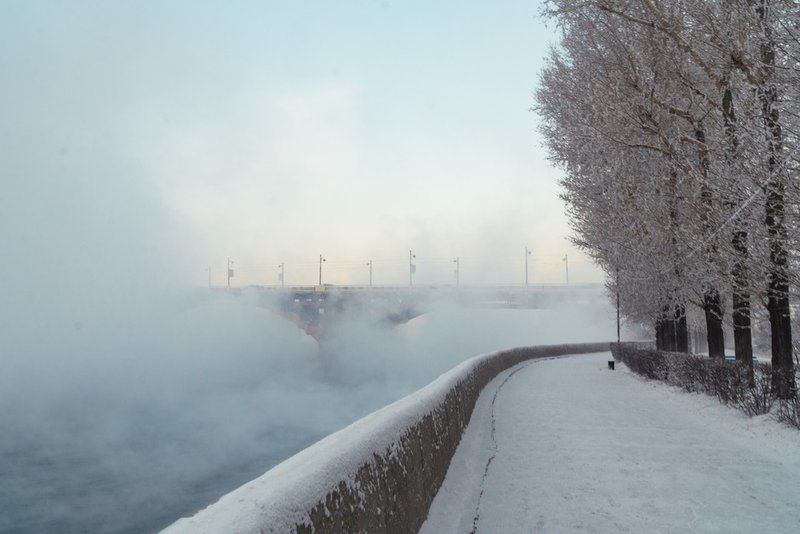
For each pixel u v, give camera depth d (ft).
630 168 63.93
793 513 22.88
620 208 68.13
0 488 128.67
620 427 45.14
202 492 125.90
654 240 66.18
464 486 27.40
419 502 20.38
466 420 44.62
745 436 40.60
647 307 90.89
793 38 38.47
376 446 15.39
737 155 45.91
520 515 22.90
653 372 88.22
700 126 57.16
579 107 65.92
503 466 31.76
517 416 51.78
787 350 46.85
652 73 57.98
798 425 38.58
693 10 47.47
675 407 58.18
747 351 55.98
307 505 9.84
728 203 48.52
